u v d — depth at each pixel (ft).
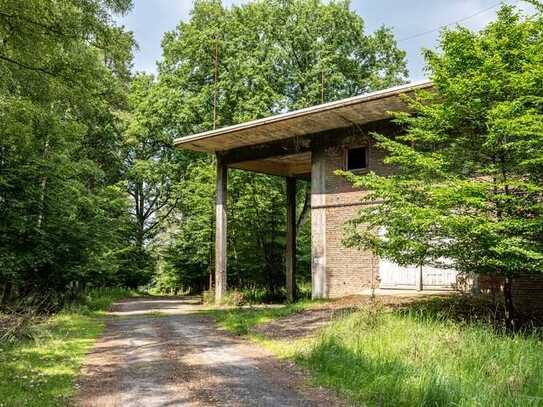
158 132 113.50
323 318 44.52
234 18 113.50
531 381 21.90
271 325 44.65
